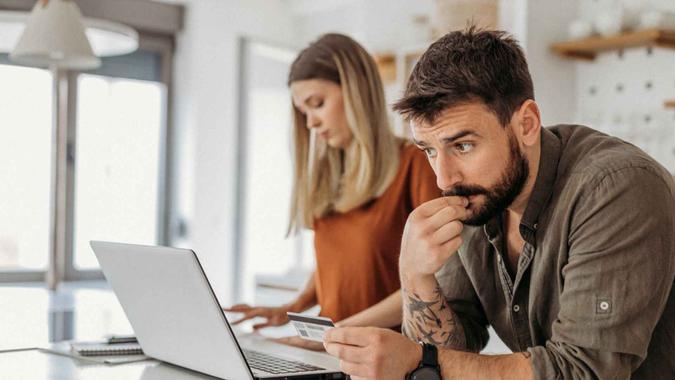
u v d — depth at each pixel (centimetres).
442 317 149
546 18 385
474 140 126
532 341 144
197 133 541
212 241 549
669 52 364
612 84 384
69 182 518
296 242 605
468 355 129
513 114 128
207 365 152
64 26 298
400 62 439
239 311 211
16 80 502
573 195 129
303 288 229
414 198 207
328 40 211
